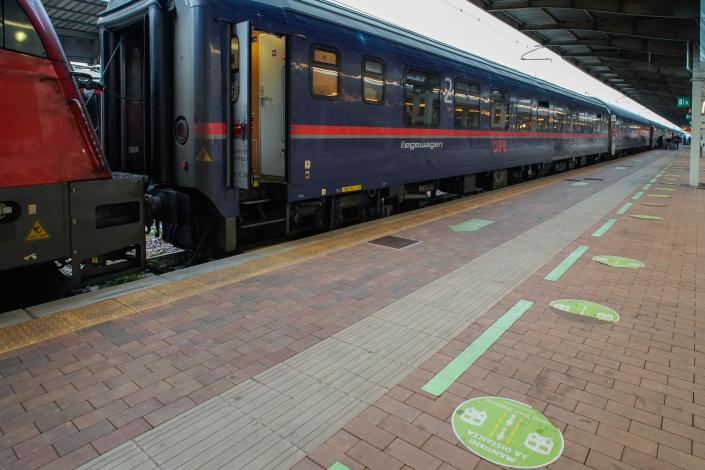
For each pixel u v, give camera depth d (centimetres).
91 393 293
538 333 384
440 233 744
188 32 578
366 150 795
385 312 426
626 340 371
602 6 1680
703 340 372
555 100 1709
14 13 389
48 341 359
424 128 943
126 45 676
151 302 441
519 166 1542
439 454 241
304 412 277
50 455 239
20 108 393
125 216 497
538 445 248
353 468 231
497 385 306
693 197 1173
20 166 395
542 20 2136
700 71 1363
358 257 602
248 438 254
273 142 743
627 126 3309
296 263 571
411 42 906
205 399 289
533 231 764
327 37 695
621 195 1210
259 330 386
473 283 507
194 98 580
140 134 677
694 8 1544
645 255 621
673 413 276
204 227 636
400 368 328
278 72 724
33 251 409
